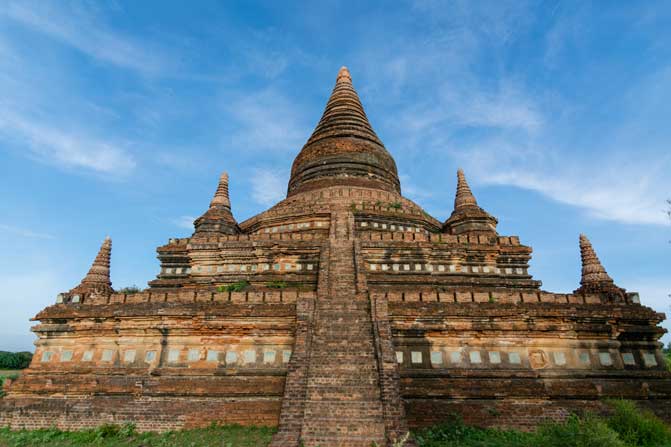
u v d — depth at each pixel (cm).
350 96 4531
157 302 2078
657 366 1972
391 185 3994
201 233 3186
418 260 2706
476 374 1878
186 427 1769
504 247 2784
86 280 2677
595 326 1994
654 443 1466
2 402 1905
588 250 2691
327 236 2827
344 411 1488
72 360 2066
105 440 1683
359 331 1820
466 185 3622
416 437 1586
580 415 1778
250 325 1984
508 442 1545
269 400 1817
